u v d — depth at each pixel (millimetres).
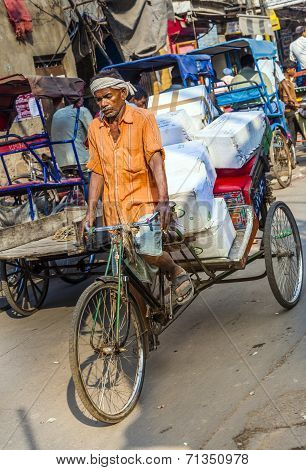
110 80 3889
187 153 4793
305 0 21000
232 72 11992
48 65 12664
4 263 6004
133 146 3986
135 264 3975
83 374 3883
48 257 5371
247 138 5559
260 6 19953
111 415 3719
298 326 4762
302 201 9023
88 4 12617
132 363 4242
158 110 6742
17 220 7188
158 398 4008
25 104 11531
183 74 9148
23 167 10914
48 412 4117
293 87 11906
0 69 11305
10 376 4820
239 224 5172
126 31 12102
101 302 3779
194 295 4645
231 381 4047
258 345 4543
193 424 3605
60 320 5992
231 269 4719
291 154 11117
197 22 17531
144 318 4113
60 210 7391
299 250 5414
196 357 4535
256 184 5680
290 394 3736
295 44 13953
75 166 8195
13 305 6113
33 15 12203
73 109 8555
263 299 5500
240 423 3516
